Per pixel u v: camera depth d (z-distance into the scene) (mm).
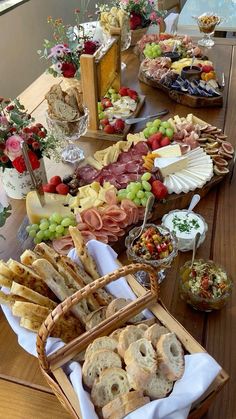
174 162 1112
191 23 2539
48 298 694
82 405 535
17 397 681
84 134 1386
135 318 668
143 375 545
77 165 1229
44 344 559
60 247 914
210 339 762
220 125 1448
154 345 594
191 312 810
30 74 2736
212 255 943
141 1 1989
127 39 1862
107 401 561
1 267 687
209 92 1534
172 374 562
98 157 1203
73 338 677
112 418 534
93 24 1956
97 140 1366
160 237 852
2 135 987
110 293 742
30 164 922
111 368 571
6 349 752
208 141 1280
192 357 591
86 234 926
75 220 961
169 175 1115
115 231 937
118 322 636
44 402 673
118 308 668
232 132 1410
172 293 849
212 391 587
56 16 2971
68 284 716
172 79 1613
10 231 1012
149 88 1698
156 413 526
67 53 1447
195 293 784
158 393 565
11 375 711
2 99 1023
